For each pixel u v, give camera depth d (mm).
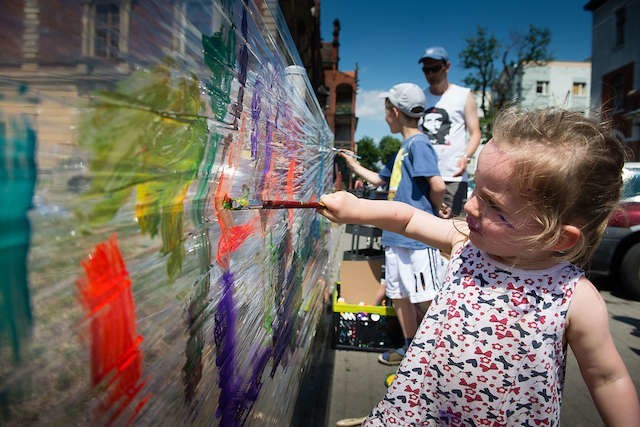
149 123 500
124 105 450
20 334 341
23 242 341
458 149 3287
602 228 1025
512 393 1009
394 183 2658
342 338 2842
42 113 357
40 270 358
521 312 1009
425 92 3471
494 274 1062
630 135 16062
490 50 27484
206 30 660
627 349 2941
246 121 886
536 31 26812
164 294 563
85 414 417
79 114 391
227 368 824
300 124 1596
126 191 465
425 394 1103
